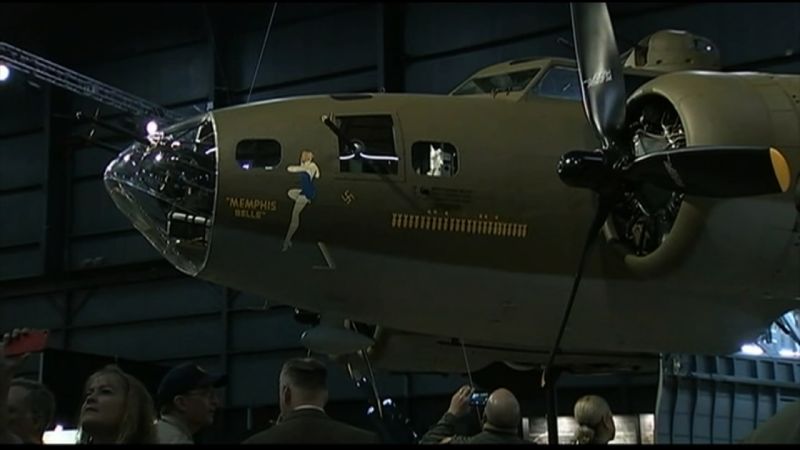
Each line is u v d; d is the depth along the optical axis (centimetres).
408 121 700
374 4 1931
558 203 694
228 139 673
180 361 1984
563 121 729
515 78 777
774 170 598
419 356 855
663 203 667
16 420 405
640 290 705
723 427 971
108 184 712
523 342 771
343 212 667
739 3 1652
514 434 451
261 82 2012
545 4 1798
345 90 1939
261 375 1920
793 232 637
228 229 660
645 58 884
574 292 653
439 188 680
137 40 2119
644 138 663
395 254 675
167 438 442
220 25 2044
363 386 930
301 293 698
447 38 1873
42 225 2092
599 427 573
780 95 650
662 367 909
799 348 993
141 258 2031
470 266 685
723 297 714
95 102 2084
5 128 2153
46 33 2155
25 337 407
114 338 2042
